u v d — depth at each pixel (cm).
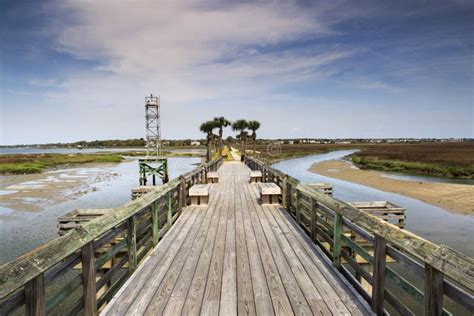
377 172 2553
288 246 394
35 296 162
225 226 494
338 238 316
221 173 1422
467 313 445
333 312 236
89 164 4103
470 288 129
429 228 907
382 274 224
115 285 283
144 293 268
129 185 2028
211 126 2566
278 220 532
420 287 526
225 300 255
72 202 1430
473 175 2112
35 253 155
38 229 987
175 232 461
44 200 1480
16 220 1101
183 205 631
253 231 464
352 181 1986
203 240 420
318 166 3189
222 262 340
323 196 355
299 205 498
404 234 190
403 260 195
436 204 1246
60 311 477
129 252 312
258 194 816
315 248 386
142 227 365
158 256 359
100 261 239
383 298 225
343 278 298
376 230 222
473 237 822
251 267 326
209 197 755
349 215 273
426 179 2064
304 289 275
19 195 1617
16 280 138
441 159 3069
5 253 782
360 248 264
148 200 354
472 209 1147
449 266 145
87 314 220
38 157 4784
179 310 240
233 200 727
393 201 1323
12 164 3316
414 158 3359
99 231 223
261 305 247
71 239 188
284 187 635
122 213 274
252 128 2789
